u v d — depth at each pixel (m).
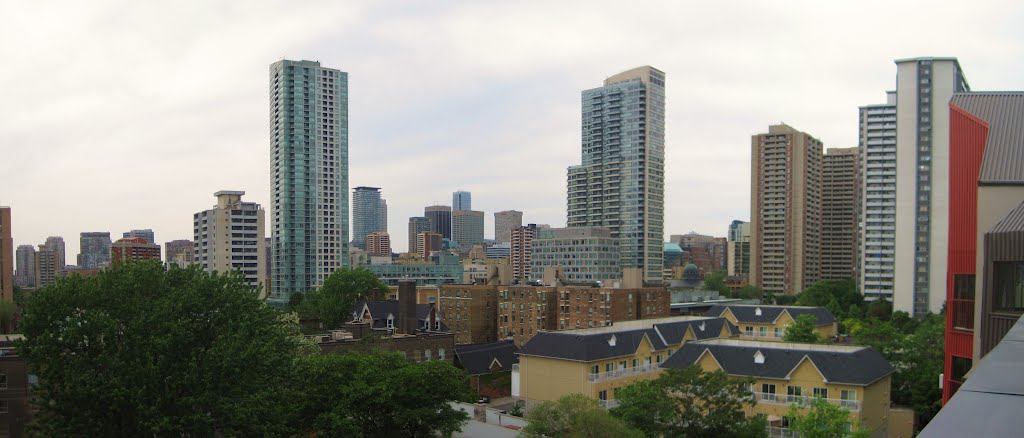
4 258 150.50
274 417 50.59
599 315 151.12
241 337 49.38
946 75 170.50
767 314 133.00
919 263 171.38
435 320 132.50
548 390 88.19
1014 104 43.69
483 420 78.44
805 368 71.81
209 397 46.28
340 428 54.69
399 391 59.47
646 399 54.69
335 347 91.69
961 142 43.72
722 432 52.28
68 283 50.31
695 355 78.50
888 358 90.62
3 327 113.00
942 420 11.52
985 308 34.69
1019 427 10.78
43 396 46.56
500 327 159.00
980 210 39.97
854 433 52.25
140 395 44.19
